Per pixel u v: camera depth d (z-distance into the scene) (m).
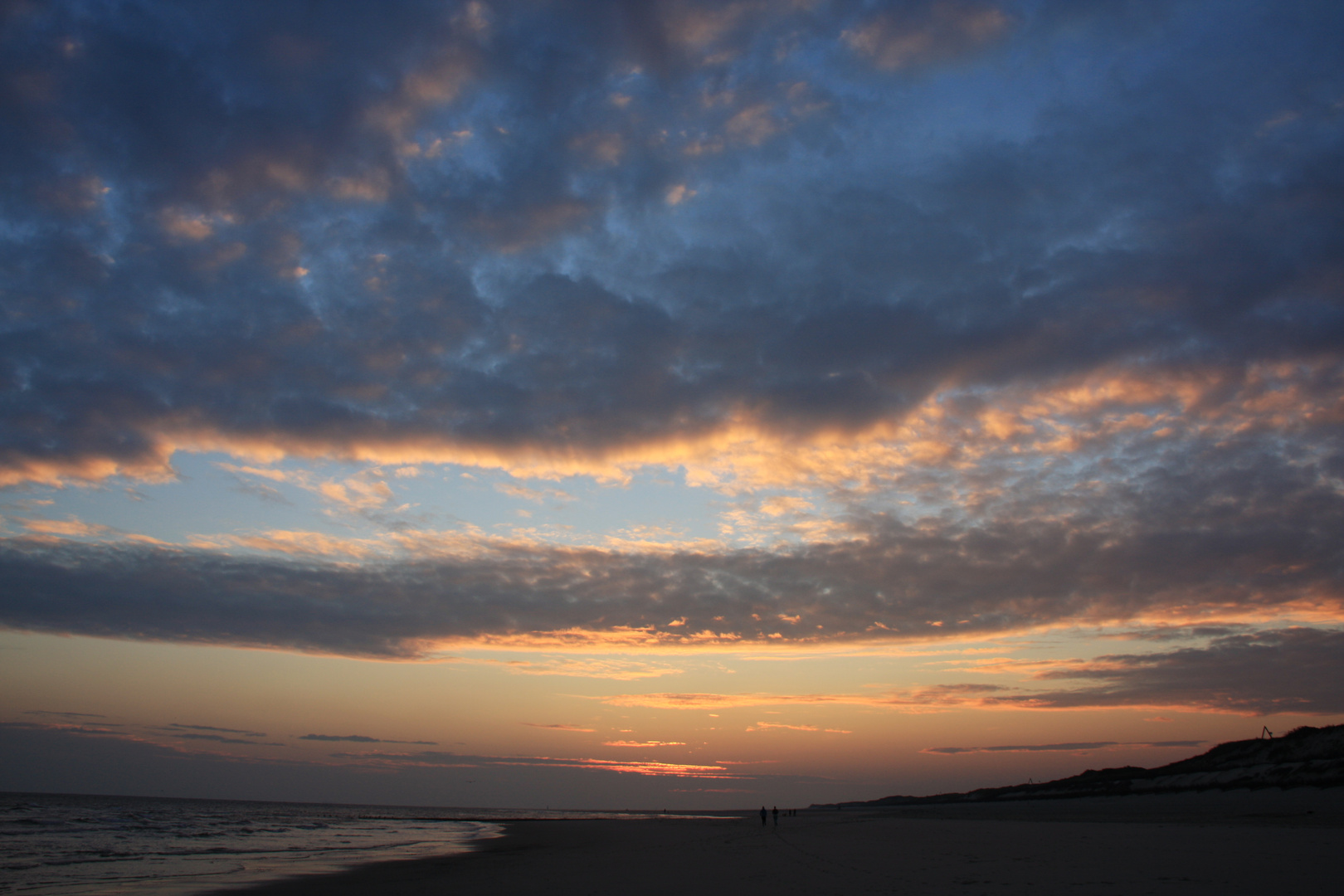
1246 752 81.38
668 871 25.77
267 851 44.88
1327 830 33.22
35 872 32.62
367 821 109.44
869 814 121.88
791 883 20.31
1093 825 46.06
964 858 25.38
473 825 94.50
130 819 93.56
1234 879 17.25
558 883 23.72
